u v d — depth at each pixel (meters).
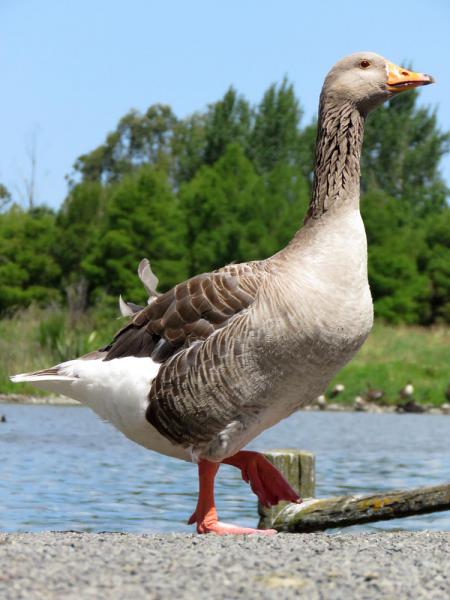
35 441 16.42
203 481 6.82
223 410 6.50
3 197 89.06
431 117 103.38
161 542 5.75
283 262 6.66
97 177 114.25
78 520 9.03
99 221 68.75
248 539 6.03
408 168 102.12
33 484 11.33
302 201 65.31
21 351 28.86
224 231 62.34
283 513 7.84
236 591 4.27
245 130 94.88
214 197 63.88
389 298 61.31
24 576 4.48
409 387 32.09
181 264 61.53
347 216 6.82
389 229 63.81
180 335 6.61
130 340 6.86
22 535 6.14
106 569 4.68
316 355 6.49
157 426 6.68
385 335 44.81
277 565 4.84
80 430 18.69
